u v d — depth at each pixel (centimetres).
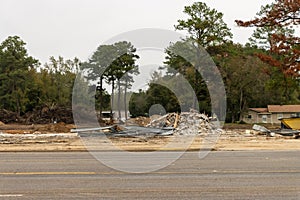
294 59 3161
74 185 912
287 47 3216
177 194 819
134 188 878
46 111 4400
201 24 3675
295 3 3081
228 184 913
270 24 3225
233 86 5034
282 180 957
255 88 5256
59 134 2536
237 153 1552
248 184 912
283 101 6053
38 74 6562
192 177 1007
